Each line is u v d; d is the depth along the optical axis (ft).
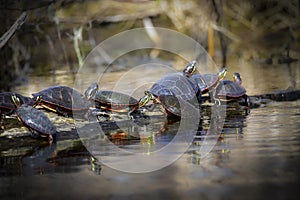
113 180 35.83
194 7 128.77
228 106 65.72
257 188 32.63
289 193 31.42
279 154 40.60
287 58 122.42
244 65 111.65
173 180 35.17
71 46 126.52
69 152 44.91
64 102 56.80
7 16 101.50
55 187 34.73
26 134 51.52
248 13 146.10
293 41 140.15
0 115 55.83
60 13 120.06
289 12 145.07
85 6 124.16
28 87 88.99
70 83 90.84
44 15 112.27
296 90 76.74
